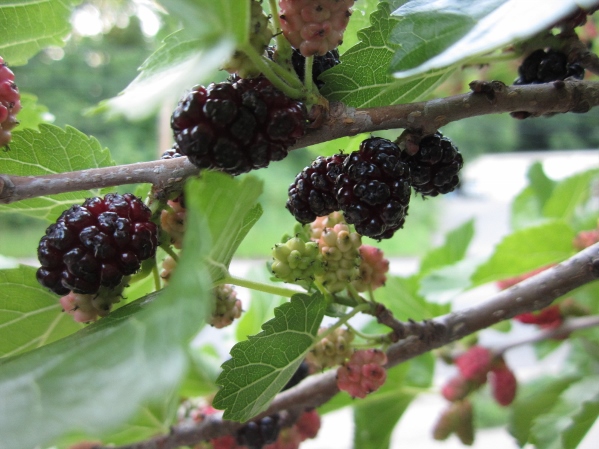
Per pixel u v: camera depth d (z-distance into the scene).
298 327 0.09
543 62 0.11
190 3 0.06
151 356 0.05
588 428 0.14
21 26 0.11
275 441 0.12
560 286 0.11
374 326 0.16
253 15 0.07
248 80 0.08
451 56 0.06
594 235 0.15
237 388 0.09
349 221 0.08
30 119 0.13
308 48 0.08
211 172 0.06
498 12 0.06
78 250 0.08
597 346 0.17
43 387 0.05
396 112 0.09
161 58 0.07
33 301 0.09
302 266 0.09
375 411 0.16
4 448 0.05
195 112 0.07
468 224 0.20
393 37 0.07
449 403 0.16
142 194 0.11
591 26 0.22
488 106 0.09
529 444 0.15
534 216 0.21
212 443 0.12
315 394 0.11
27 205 0.10
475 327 0.11
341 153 0.09
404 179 0.08
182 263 0.05
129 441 0.12
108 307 0.08
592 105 0.09
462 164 0.09
